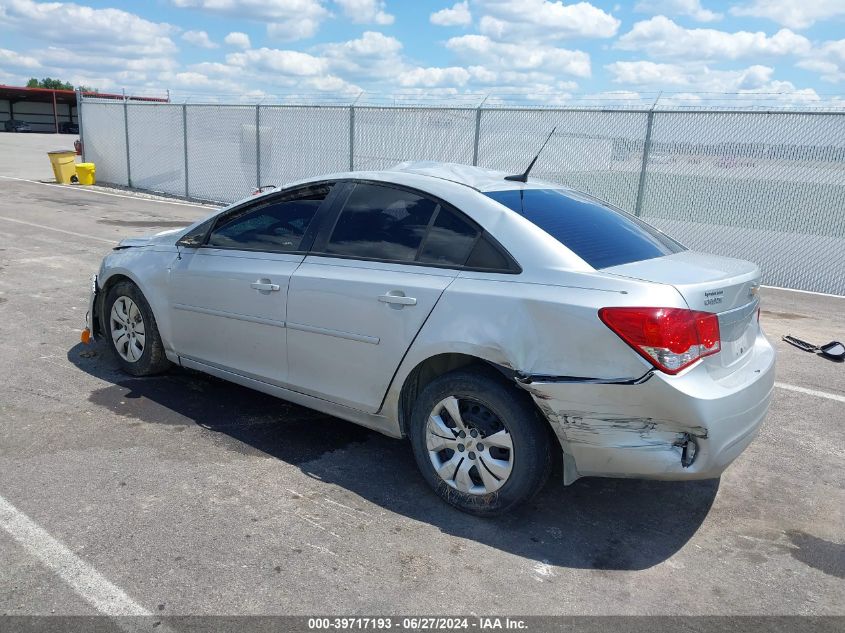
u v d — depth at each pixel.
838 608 2.80
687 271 3.23
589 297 2.99
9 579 2.76
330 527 3.23
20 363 5.26
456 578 2.90
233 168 17.94
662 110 10.97
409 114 14.14
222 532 3.14
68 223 13.08
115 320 5.07
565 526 3.34
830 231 9.68
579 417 3.01
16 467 3.66
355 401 3.72
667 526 3.38
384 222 3.69
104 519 3.21
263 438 4.15
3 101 66.00
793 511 3.55
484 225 3.36
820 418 4.79
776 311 8.35
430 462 3.47
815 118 9.66
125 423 4.27
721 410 2.92
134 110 20.28
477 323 3.19
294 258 3.94
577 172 12.05
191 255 4.50
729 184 10.50
